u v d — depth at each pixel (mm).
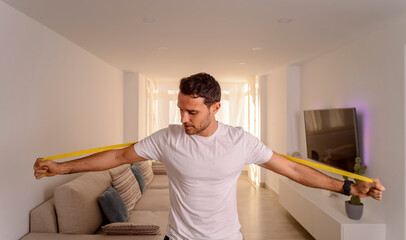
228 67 5355
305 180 1356
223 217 1366
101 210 3053
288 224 4348
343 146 3566
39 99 2783
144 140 1381
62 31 3055
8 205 2352
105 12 2484
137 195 3947
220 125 1350
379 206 3080
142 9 2412
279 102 5672
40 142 2814
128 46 3713
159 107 7973
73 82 3561
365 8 2391
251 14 2523
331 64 4066
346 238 2938
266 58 4504
